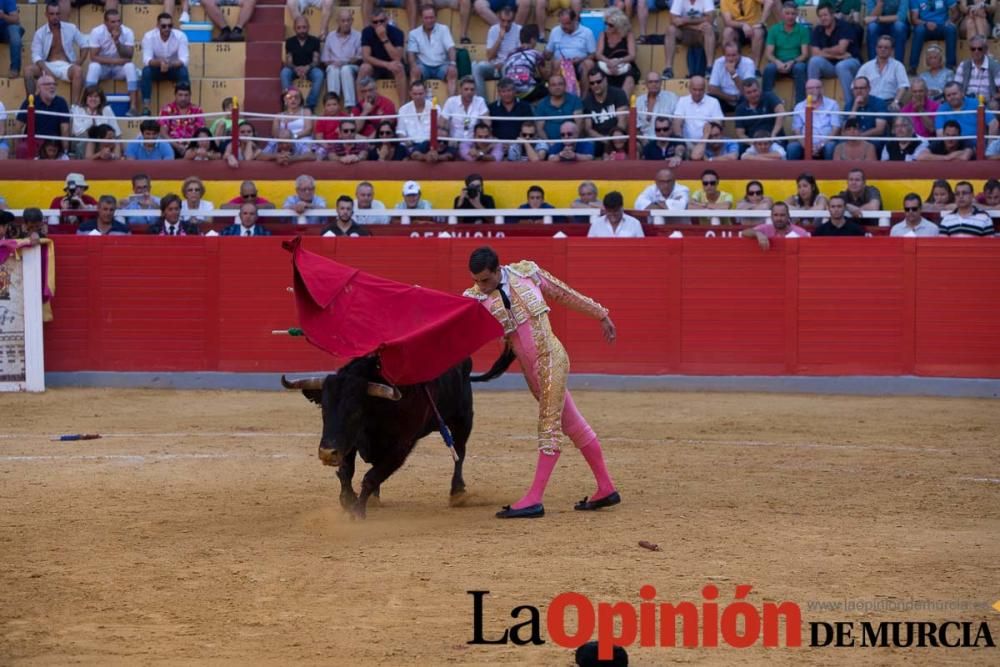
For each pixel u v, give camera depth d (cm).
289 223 2959
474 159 3088
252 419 2206
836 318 2669
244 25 3522
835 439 1989
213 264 2708
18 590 1057
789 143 3180
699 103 3161
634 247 2694
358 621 966
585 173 3031
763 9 3353
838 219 2755
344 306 1290
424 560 1152
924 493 1518
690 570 1116
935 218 2847
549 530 1286
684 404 2444
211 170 3098
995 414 2314
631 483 1580
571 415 1390
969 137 2986
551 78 3153
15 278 2611
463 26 3441
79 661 871
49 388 2684
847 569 1127
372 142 3111
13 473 1653
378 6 3497
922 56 3350
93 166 3105
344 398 1240
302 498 1487
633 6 3456
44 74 3359
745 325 2683
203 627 952
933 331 2641
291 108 3247
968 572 1120
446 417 1401
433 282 2705
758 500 1464
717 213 2833
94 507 1427
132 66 3350
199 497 1491
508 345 1396
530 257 2706
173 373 2708
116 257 2708
